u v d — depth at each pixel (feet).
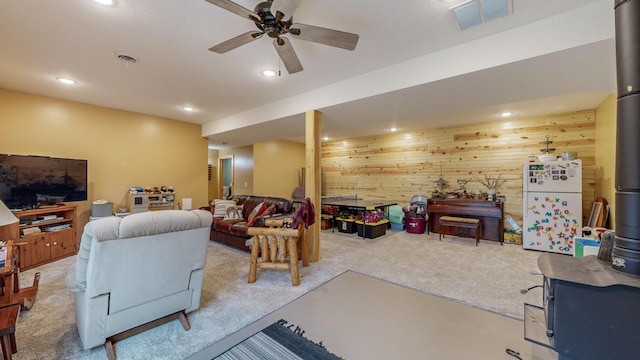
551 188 13.41
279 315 7.35
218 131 17.92
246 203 16.57
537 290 8.94
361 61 9.19
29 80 10.91
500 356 5.69
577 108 14.26
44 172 12.15
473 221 15.49
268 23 5.74
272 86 11.57
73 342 5.97
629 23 3.97
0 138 11.85
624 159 4.06
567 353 4.26
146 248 5.71
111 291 5.42
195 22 6.97
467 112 15.29
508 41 7.28
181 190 18.29
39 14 6.57
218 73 10.18
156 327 6.62
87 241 5.16
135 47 8.26
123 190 15.60
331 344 6.08
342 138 25.43
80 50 8.43
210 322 6.92
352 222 18.13
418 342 6.18
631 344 3.88
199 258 6.75
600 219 11.64
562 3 6.18
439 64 8.44
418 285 9.39
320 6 6.27
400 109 11.91
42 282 9.36
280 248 9.78
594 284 3.98
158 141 17.10
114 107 14.96
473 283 9.53
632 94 3.94
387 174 22.77
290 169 27.43
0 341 4.55
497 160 17.49
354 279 9.94
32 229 11.04
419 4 6.20
